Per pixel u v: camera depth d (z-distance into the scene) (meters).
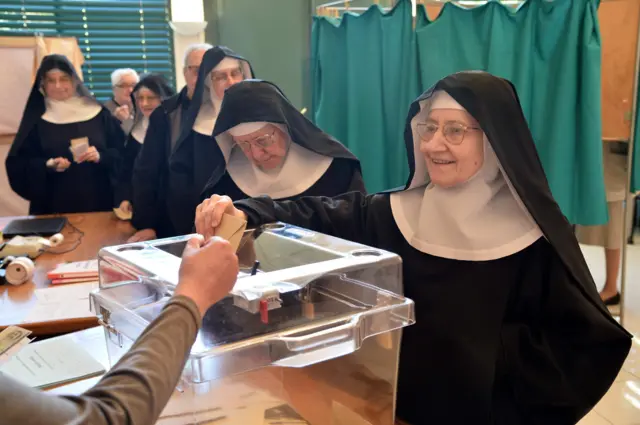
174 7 3.55
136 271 0.92
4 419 0.52
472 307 1.16
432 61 2.70
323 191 1.71
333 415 0.85
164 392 0.63
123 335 0.91
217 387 0.75
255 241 1.10
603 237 2.84
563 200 2.60
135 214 2.41
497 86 1.12
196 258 0.74
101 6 3.62
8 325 1.38
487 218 1.17
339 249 1.03
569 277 1.11
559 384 1.12
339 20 3.05
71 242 2.18
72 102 2.97
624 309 2.83
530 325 1.17
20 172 2.89
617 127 2.62
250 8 3.53
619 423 2.12
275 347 0.79
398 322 0.93
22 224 2.36
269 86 1.69
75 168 2.90
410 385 1.20
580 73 2.50
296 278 0.88
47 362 1.13
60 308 1.49
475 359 1.13
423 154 1.21
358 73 2.96
